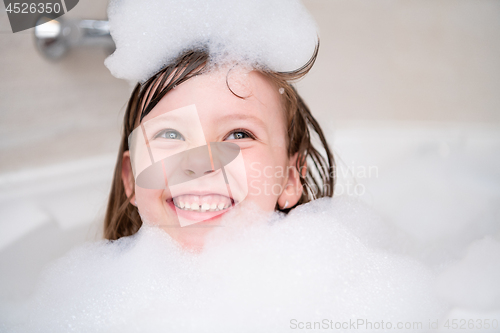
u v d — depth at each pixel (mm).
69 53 1263
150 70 860
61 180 1077
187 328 740
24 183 1034
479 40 1830
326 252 841
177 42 850
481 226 1186
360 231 969
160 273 838
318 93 1683
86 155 1329
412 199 1290
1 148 1205
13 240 910
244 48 847
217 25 849
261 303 765
